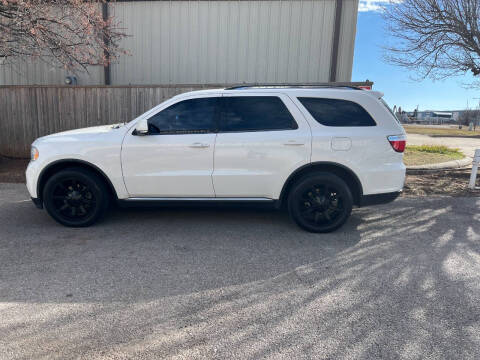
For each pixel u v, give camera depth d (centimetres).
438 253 396
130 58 1064
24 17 682
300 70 1030
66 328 254
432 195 684
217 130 448
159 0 1027
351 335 247
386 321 264
